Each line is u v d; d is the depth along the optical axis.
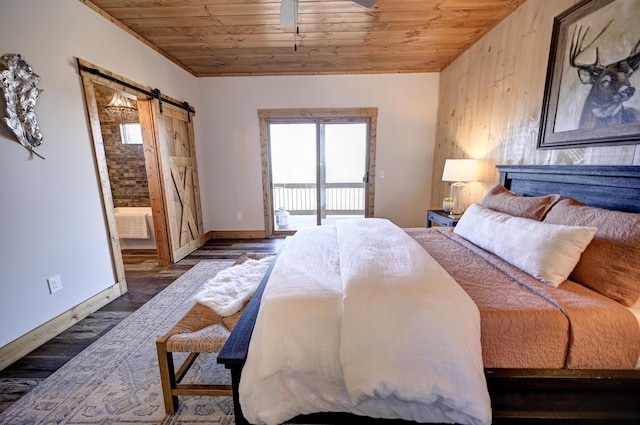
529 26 2.25
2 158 1.66
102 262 2.41
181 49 3.30
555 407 1.14
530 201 1.85
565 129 1.87
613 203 1.50
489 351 1.12
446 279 1.26
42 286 1.90
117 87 2.58
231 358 1.11
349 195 4.62
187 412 1.37
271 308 1.18
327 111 4.17
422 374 0.99
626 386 1.12
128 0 2.34
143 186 4.39
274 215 4.74
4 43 1.67
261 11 2.54
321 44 3.20
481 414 0.97
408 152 4.30
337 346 1.10
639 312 1.14
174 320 2.19
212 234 4.59
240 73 4.11
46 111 1.92
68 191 2.09
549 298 1.21
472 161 2.87
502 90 2.62
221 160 4.38
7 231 1.70
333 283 1.33
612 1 1.52
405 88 4.11
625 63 1.47
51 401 1.43
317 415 1.19
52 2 1.95
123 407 1.39
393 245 1.73
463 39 3.06
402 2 2.41
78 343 1.90
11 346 1.71
